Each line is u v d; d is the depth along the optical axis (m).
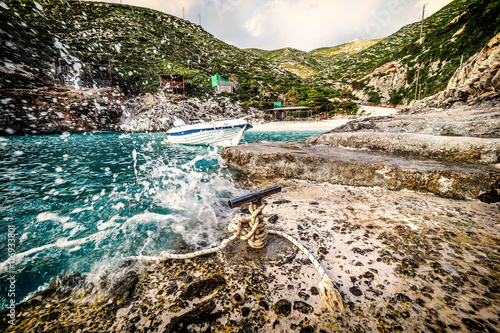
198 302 1.38
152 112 23.91
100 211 3.02
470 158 3.77
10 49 14.48
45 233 2.44
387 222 2.36
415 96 35.78
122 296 1.45
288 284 1.51
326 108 45.19
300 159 4.32
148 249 2.05
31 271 1.80
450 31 37.41
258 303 1.35
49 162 6.78
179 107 27.11
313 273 1.61
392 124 6.52
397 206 2.78
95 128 20.38
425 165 3.48
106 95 21.39
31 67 17.23
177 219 2.74
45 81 18.38
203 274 1.65
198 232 2.38
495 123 4.54
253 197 1.77
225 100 40.12
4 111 15.59
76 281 1.61
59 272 1.79
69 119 18.97
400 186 3.37
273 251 1.90
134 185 4.26
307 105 45.97
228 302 1.37
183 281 1.58
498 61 7.23
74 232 2.45
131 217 2.82
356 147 5.46
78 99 19.53
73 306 1.39
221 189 3.96
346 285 1.48
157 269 1.73
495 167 3.23
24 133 16.75
